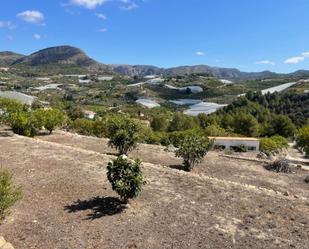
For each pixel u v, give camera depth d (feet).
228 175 71.56
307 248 34.22
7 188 35.50
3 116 94.43
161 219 38.58
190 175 57.47
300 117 374.84
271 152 144.15
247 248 33.40
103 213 39.24
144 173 56.29
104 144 92.48
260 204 45.55
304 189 66.95
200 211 41.57
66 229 35.22
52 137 98.73
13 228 34.88
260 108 377.91
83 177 51.93
